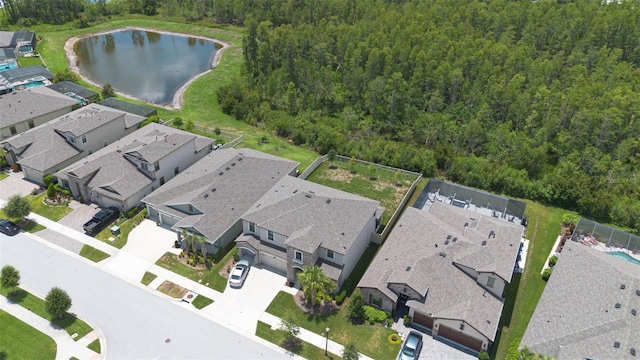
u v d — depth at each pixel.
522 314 43.00
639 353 34.41
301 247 43.03
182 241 49.75
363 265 48.19
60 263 47.34
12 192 58.53
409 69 82.94
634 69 85.56
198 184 53.88
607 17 93.31
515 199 61.16
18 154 61.78
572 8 100.50
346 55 89.50
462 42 86.12
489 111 72.12
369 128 76.44
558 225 55.97
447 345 39.34
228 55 115.94
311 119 80.12
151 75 104.19
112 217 53.72
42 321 40.72
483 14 99.31
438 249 43.41
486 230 46.06
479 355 37.88
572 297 40.53
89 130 63.12
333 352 38.59
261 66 93.69
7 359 37.16
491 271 40.41
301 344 39.28
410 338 38.75
